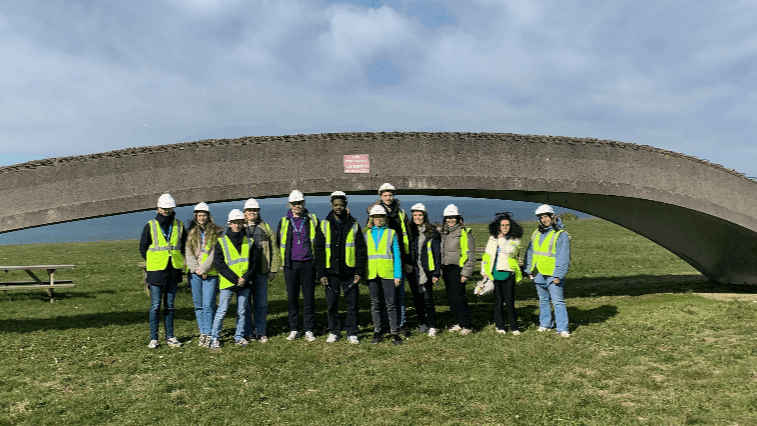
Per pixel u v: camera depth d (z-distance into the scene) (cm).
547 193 977
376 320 692
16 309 973
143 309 971
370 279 695
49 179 793
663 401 473
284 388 525
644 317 816
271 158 841
